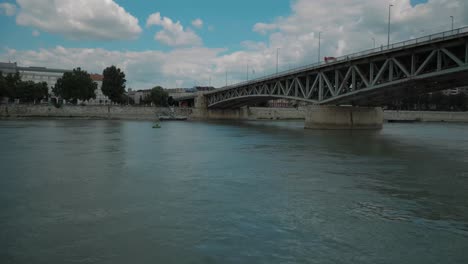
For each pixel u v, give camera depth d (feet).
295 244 37.68
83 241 38.14
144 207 50.26
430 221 45.09
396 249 36.55
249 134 193.57
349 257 34.71
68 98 399.85
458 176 73.46
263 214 47.39
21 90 401.70
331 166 85.51
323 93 220.43
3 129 210.18
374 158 99.45
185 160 94.12
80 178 69.67
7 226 42.47
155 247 36.70
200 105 434.30
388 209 50.01
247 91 319.47
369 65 186.50
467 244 37.88
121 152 109.70
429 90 182.50
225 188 61.93
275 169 80.94
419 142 150.82
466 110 520.42
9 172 75.41
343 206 51.29
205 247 36.76
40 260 33.71
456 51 152.87
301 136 179.22
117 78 429.79
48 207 50.14
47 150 112.68
